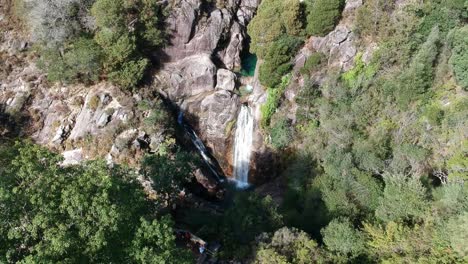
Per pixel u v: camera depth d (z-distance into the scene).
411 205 30.27
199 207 45.44
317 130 45.34
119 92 51.84
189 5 56.75
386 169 36.00
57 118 52.28
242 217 35.47
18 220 20.98
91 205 22.03
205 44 58.91
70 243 20.30
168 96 55.28
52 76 52.56
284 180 46.91
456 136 35.03
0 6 60.09
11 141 50.66
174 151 48.47
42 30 51.97
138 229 23.59
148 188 43.06
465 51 37.44
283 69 49.84
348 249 29.09
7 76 55.50
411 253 27.34
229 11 61.44
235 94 54.84
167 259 22.97
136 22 52.97
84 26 53.72
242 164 52.62
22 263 18.67
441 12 40.91
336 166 36.88
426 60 39.41
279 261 26.95
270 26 49.31
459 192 29.64
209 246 36.41
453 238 25.88
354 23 47.00
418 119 39.00
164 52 57.34
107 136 48.72
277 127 49.00
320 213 35.88
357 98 43.62
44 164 24.83
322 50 49.38
